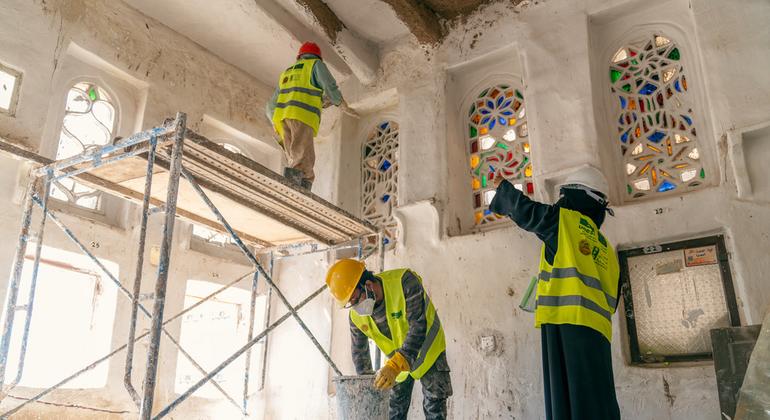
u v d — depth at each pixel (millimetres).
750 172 4098
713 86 4359
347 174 6605
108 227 5090
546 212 3432
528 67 5375
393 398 4027
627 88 5066
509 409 4570
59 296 4980
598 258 3359
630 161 4859
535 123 5137
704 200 4207
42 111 4691
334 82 4777
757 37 4297
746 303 3855
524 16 5605
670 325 4203
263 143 6703
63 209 4879
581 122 4879
